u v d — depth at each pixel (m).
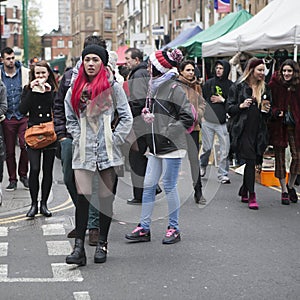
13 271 5.91
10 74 10.16
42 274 5.82
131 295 5.25
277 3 13.49
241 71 11.80
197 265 6.11
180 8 35.97
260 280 5.64
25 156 10.46
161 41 31.08
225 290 5.37
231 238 7.17
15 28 86.00
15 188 10.47
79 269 5.96
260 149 8.72
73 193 6.88
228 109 8.70
